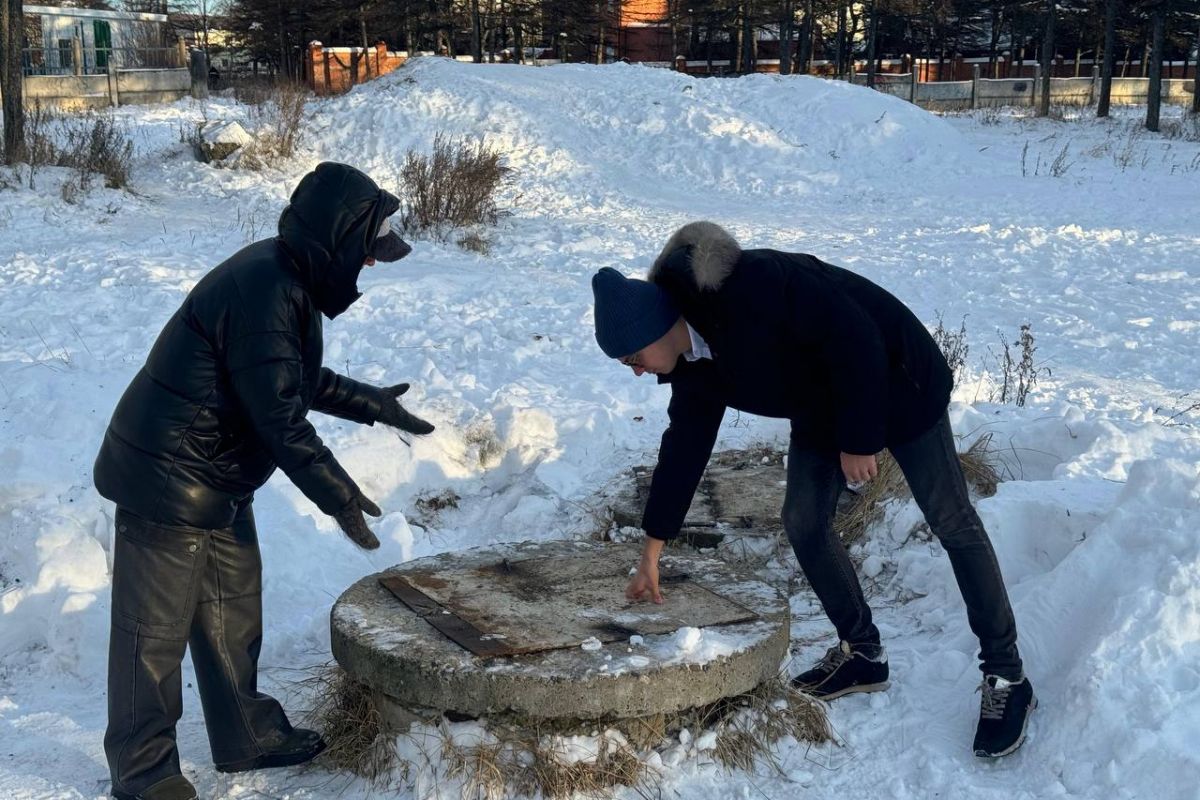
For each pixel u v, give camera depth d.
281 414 3.22
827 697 3.91
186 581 3.39
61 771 3.75
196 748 3.92
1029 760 3.47
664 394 7.55
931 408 3.44
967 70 53.78
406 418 3.83
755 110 24.22
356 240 3.31
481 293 10.78
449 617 3.84
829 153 22.77
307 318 3.32
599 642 3.61
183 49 35.22
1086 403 7.48
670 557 4.50
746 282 3.24
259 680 4.38
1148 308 10.80
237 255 3.35
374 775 3.64
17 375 6.66
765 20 45.09
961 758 3.55
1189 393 7.84
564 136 22.56
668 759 3.56
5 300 9.42
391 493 6.12
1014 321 10.28
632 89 24.95
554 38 47.72
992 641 3.55
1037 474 5.79
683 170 22.00
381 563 5.47
